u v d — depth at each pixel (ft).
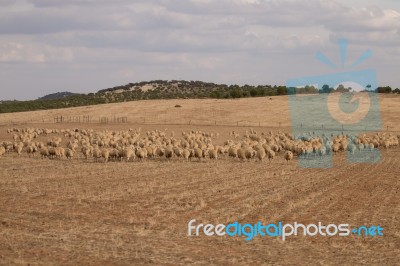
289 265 69.82
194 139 304.50
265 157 222.89
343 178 158.30
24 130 380.99
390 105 491.72
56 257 69.82
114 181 148.15
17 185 139.64
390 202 118.11
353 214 104.58
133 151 214.48
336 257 74.49
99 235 84.17
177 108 537.65
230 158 219.41
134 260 69.77
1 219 95.40
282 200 118.83
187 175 162.09
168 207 108.99
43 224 91.97
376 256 75.36
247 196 123.34
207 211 105.40
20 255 70.13
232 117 485.15
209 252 75.72
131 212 103.60
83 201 115.75
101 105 587.68
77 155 232.12
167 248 77.15
